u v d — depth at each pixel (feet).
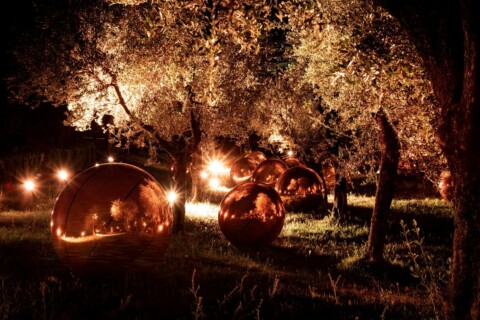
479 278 15.74
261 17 23.73
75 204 26.84
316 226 59.93
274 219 45.78
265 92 68.90
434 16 15.80
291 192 69.67
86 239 26.63
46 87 51.42
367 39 28.27
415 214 67.56
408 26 16.44
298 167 72.08
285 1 24.22
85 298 24.30
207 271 32.42
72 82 49.16
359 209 73.61
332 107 43.52
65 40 49.49
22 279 26.78
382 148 41.60
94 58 47.60
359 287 33.91
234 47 59.11
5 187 62.44
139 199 27.25
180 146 57.26
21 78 58.70
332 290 30.73
